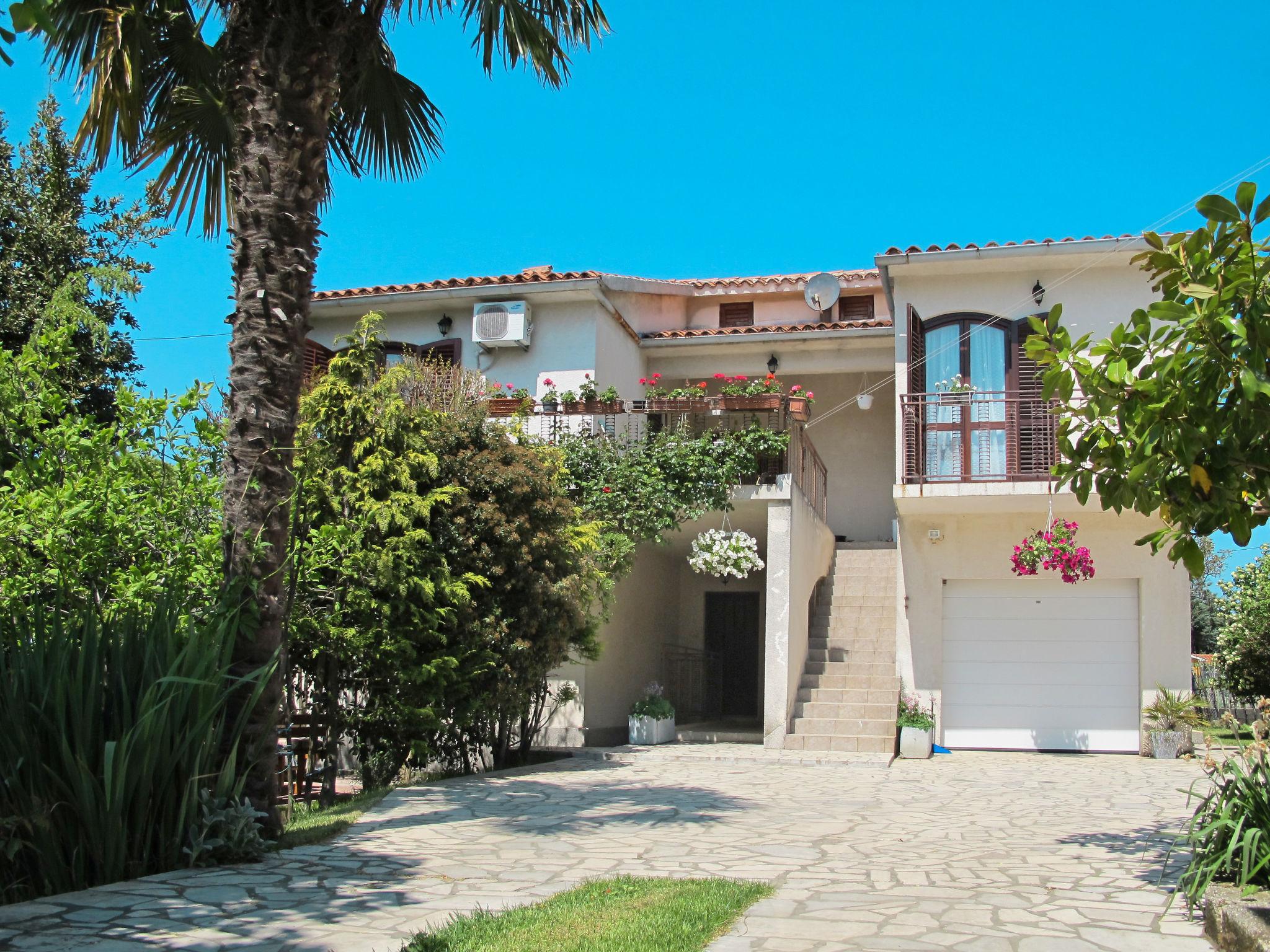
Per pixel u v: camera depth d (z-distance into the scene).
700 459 15.16
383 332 18.67
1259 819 5.42
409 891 6.07
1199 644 28.97
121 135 8.68
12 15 4.16
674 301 21.34
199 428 9.63
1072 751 15.44
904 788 11.29
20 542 8.48
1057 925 5.33
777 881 6.41
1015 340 15.79
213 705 6.98
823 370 19.83
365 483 11.50
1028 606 15.87
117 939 4.93
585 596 13.51
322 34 8.02
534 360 17.80
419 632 11.49
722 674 20.30
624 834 8.17
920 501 15.20
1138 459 6.12
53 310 13.62
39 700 6.31
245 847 6.90
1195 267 5.97
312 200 8.12
